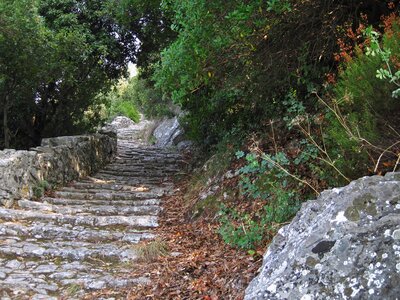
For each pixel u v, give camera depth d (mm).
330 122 4246
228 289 3553
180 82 4812
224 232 4523
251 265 3820
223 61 4961
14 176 6723
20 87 9406
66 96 12016
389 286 1931
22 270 4453
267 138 5773
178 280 4027
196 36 4223
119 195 7863
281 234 2662
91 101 13016
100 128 16625
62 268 4516
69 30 10477
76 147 9789
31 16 8594
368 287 1964
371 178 2367
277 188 4520
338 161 3449
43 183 7668
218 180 6254
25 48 8555
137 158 13711
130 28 11484
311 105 5121
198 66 4531
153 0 8484
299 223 2564
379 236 2057
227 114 7371
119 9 9547
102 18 11328
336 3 4469
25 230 5504
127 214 6738
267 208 4293
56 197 7773
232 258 4191
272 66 5215
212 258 4383
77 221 6059
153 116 23312
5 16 8078
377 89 2955
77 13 11281
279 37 4770
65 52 9680
